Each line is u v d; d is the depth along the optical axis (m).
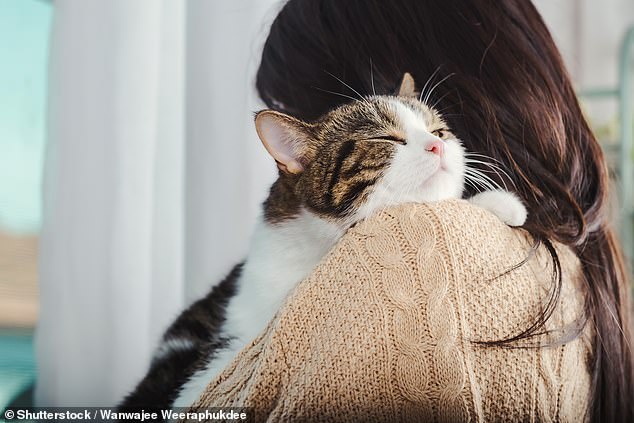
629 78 3.19
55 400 1.97
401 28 1.25
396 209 0.94
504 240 0.95
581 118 1.23
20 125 2.08
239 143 2.25
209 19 2.24
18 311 2.05
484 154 1.15
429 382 0.85
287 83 1.42
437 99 1.22
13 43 2.08
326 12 1.35
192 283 2.21
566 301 0.96
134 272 2.02
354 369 0.86
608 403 1.05
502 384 0.86
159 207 2.09
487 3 1.18
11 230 2.07
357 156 1.25
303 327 0.89
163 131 2.10
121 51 2.03
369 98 1.32
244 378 0.93
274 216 1.33
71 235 2.00
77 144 2.00
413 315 0.86
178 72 2.12
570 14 3.47
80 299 1.99
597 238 1.17
